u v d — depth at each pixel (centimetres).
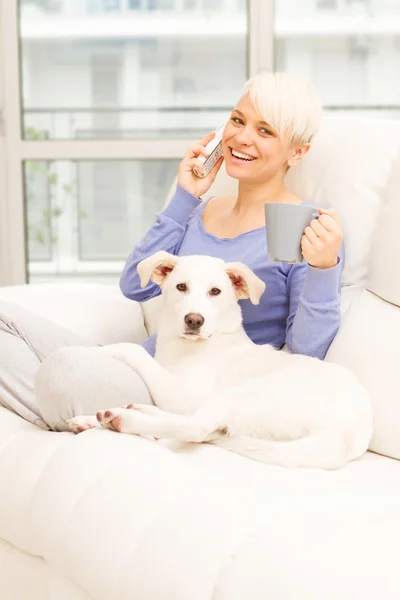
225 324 156
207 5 361
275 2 354
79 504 111
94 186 363
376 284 152
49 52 361
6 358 151
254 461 122
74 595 115
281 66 362
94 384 136
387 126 175
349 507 100
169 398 143
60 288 200
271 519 94
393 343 142
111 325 192
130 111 367
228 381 146
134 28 363
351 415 130
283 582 81
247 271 154
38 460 128
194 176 182
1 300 166
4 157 351
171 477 108
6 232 354
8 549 135
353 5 359
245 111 166
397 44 362
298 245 135
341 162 173
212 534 92
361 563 82
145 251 178
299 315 152
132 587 96
